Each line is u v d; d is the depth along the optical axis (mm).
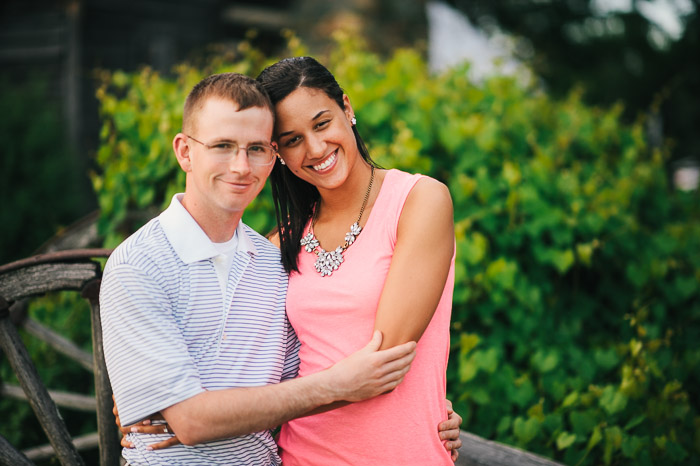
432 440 1696
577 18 13180
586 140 4129
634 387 2492
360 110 3324
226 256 1631
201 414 1427
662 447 2375
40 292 2020
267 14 8930
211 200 1568
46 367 3445
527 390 2684
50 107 6984
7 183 5793
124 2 8039
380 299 1629
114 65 7918
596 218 3303
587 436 2461
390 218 1703
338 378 1522
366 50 7734
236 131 1521
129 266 1495
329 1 8562
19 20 7676
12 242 5574
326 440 1719
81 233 3324
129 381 1462
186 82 3482
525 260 3318
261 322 1684
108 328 1497
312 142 1671
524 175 3375
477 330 3084
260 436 1678
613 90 12016
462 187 3146
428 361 1710
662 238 3592
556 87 12281
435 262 1628
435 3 12773
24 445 3111
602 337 3359
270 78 1678
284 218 1868
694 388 3049
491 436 2613
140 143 3266
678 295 3375
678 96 11828
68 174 6105
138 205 3232
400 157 3051
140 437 1592
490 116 3764
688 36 11883
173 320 1523
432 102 3533
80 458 2010
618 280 3537
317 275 1759
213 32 8906
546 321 3174
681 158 11586
